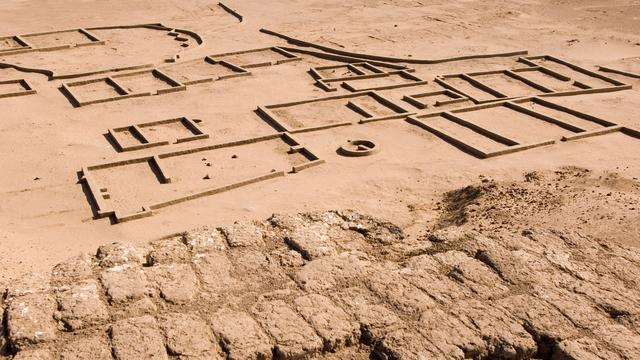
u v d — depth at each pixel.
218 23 27.92
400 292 5.33
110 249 5.69
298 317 5.01
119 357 4.55
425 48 24.94
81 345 4.65
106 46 24.30
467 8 31.62
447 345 4.82
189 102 19.02
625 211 11.22
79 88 19.83
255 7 30.61
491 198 12.88
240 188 14.20
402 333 4.92
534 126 17.81
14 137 16.31
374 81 21.31
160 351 4.62
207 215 12.99
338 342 4.86
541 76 22.30
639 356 4.80
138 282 5.27
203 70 21.86
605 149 16.36
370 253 5.96
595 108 19.27
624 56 24.70
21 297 5.02
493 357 4.88
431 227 12.26
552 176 14.58
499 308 5.21
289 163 15.45
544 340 4.98
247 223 6.20
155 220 12.83
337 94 19.80
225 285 5.33
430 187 14.37
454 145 16.56
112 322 4.88
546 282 5.54
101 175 14.59
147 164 15.20
